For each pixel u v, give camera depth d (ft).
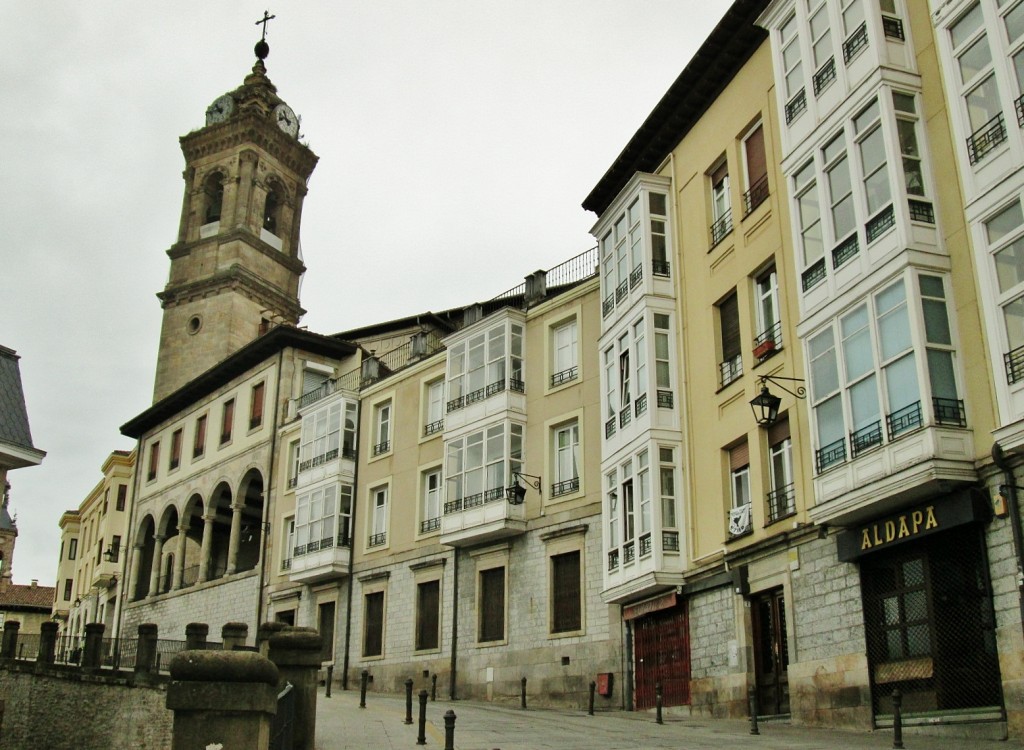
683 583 77.71
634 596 82.28
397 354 145.18
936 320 54.65
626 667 84.69
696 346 81.41
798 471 66.03
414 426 120.16
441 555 109.91
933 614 53.67
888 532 56.49
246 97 231.30
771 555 67.62
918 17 60.39
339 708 77.77
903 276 55.52
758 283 75.31
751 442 71.97
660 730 61.52
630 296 87.30
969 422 52.85
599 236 95.76
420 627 110.73
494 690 98.12
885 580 57.67
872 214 58.75
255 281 207.72
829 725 59.77
